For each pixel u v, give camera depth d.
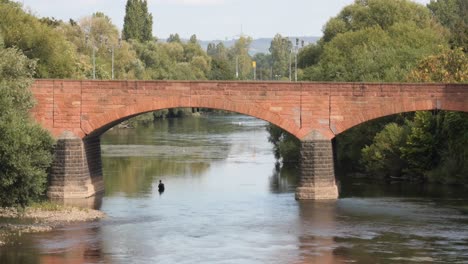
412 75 138.50
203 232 94.44
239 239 90.94
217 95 115.81
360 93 115.19
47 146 98.38
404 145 133.50
